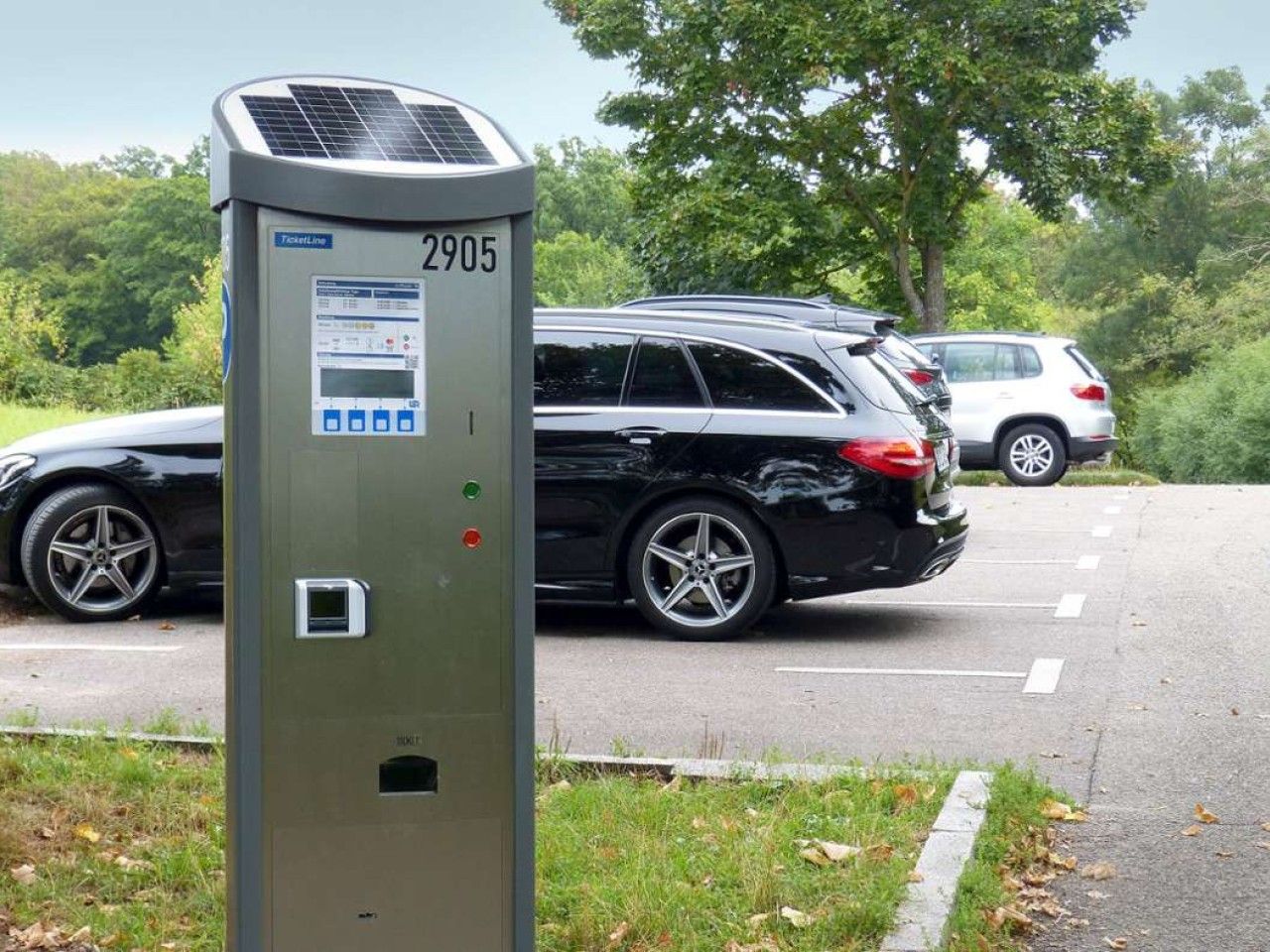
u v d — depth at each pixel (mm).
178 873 4723
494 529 3418
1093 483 21281
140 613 9898
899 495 9055
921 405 9727
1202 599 10664
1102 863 5184
